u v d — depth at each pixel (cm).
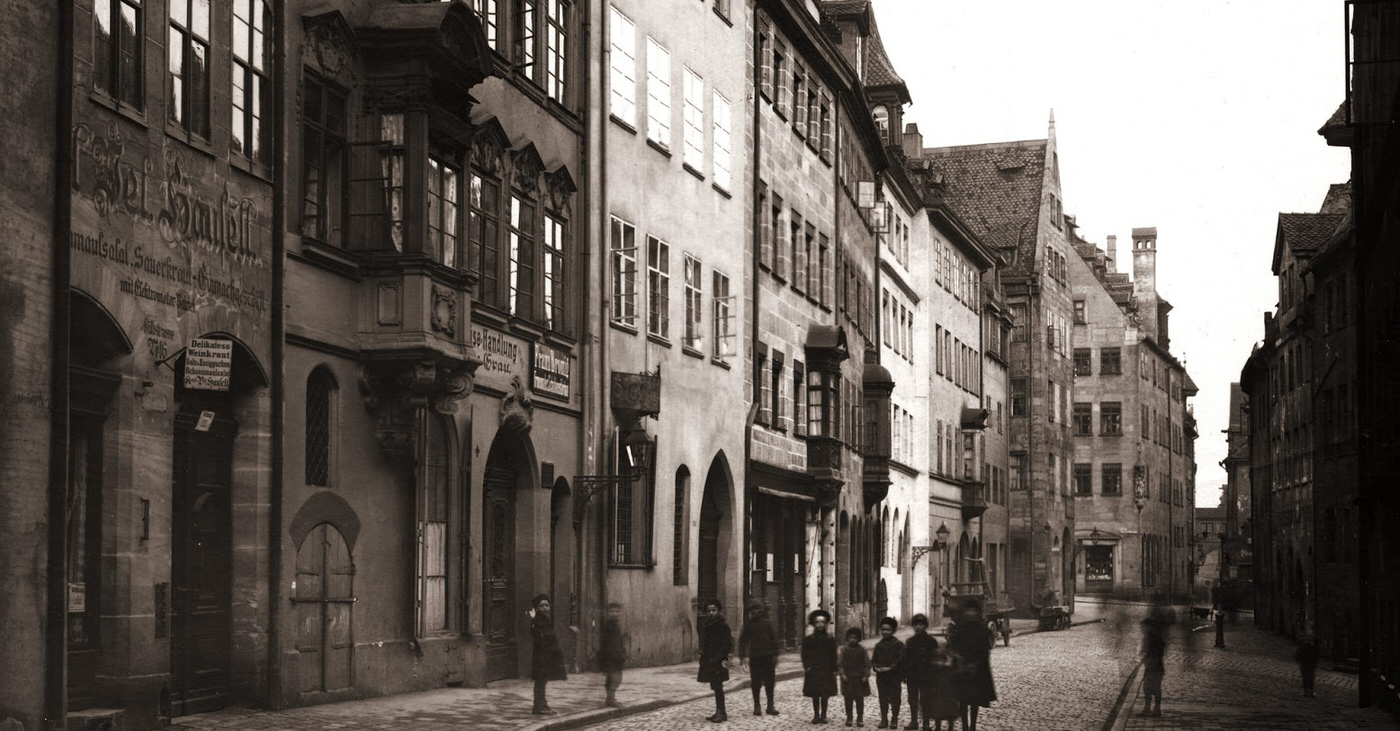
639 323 3572
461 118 2612
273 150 2200
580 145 3328
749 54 4378
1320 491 5897
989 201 10081
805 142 5019
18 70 1639
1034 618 9244
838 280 5416
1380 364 3366
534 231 3080
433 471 2636
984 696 2169
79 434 1811
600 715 2352
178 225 1953
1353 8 3581
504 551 3003
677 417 3772
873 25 6894
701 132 4003
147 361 1881
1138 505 12288
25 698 1642
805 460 4900
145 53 1886
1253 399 8550
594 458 3316
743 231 4294
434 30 2420
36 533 1661
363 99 2447
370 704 2330
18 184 1638
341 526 2361
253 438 2159
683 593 3788
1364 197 3566
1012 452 9575
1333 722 2767
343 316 2373
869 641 5638
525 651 3025
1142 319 13388
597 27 3391
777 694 3069
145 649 1880
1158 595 2817
